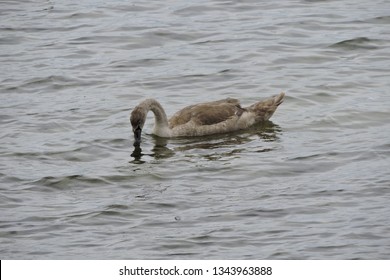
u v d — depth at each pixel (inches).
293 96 889.5
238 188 697.6
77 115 856.9
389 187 688.4
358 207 658.8
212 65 974.4
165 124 815.1
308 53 998.4
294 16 1106.7
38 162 753.0
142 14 1133.1
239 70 958.4
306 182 704.4
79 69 973.2
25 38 1064.8
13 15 1138.7
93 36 1065.5
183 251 604.4
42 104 885.8
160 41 1050.7
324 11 1122.0
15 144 790.5
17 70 971.3
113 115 858.8
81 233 631.2
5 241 620.1
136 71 966.4
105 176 722.2
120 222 647.8
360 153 755.4
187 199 680.4
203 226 637.3
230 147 785.6
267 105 841.5
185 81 936.9
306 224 636.1
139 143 796.0
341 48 1011.3
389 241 608.1
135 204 673.0
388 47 1011.9
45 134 816.3
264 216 649.6
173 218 650.8
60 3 1182.3
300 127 824.3
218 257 594.2
